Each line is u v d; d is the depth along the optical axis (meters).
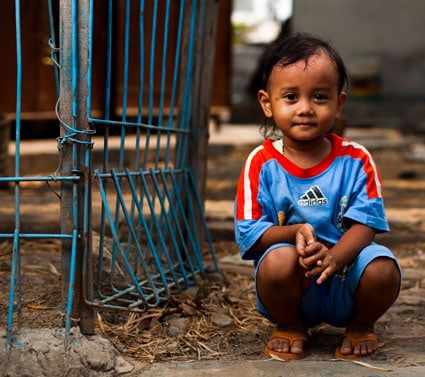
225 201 6.13
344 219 2.79
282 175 2.79
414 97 12.83
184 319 3.17
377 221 2.74
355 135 11.11
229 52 10.51
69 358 2.57
